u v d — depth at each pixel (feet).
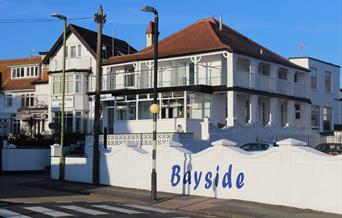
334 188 54.44
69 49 169.78
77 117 163.63
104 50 167.02
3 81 203.82
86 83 164.86
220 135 109.19
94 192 74.28
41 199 64.95
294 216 51.70
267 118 141.08
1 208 53.01
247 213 53.57
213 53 124.26
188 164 70.85
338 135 143.23
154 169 65.26
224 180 66.03
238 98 132.98
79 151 123.54
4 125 119.96
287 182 58.95
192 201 63.62
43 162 119.34
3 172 112.06
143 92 130.72
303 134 142.20
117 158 83.30
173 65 135.33
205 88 122.72
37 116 181.27
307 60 156.66
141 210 55.16
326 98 165.89
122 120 133.49
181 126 115.44
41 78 192.44
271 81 137.39
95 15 87.61
